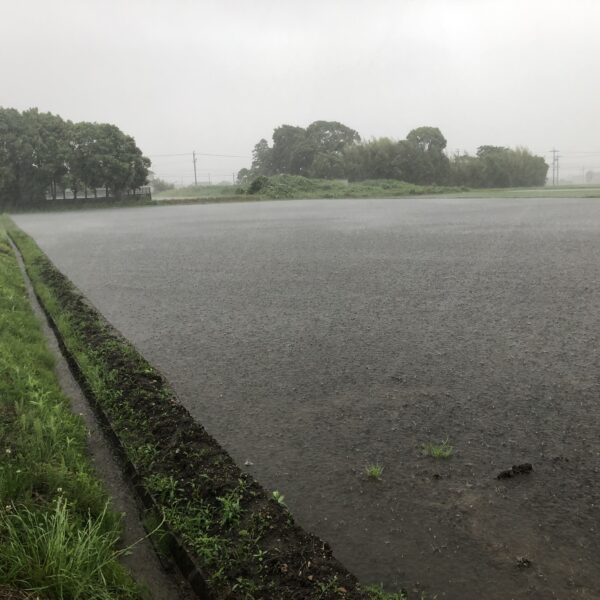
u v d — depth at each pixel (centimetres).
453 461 363
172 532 297
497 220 2245
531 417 421
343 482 343
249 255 1380
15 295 837
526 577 262
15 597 220
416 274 1033
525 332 634
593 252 1258
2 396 439
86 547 260
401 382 496
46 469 331
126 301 866
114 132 4725
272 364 554
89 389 498
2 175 4259
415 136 7012
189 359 575
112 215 3569
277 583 255
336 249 1448
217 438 402
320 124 8194
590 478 340
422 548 283
